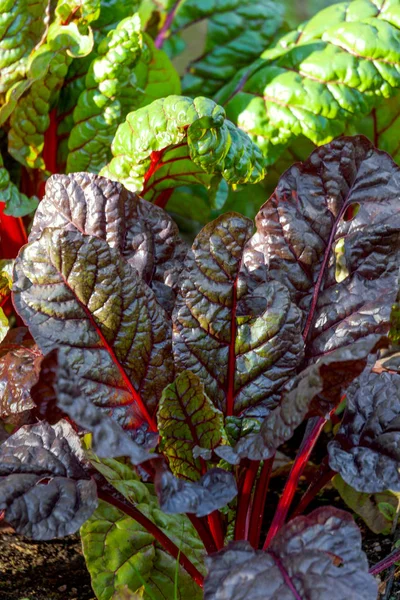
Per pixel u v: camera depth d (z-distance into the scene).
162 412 1.27
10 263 1.49
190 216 2.03
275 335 1.31
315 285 1.35
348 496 1.42
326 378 1.20
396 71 1.66
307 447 1.32
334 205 1.36
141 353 1.30
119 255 1.29
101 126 1.64
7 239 1.71
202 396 1.26
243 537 1.30
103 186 1.36
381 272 1.34
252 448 1.22
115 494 1.28
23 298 1.27
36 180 1.77
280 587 1.15
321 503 1.59
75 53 1.59
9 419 1.35
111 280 1.29
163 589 1.34
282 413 1.21
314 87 1.68
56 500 1.22
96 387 1.28
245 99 1.73
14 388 1.36
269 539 1.30
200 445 1.28
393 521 1.36
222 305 1.32
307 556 1.17
